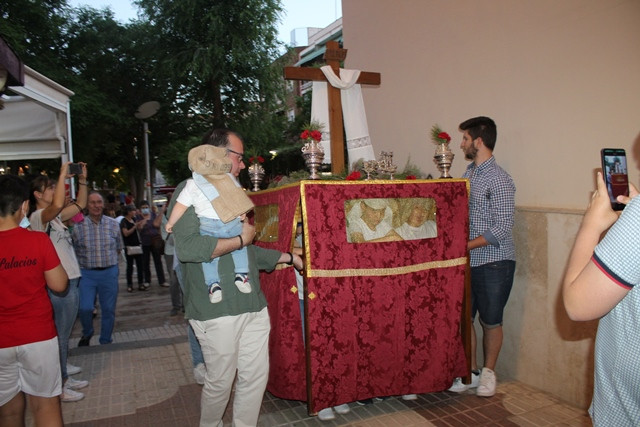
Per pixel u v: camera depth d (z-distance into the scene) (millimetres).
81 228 4746
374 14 5391
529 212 3395
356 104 4281
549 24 3258
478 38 3895
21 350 2326
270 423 3023
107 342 4965
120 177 28500
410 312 3039
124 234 8812
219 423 2648
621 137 2834
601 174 1488
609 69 2879
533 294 3391
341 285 2850
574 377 3119
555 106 3250
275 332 3041
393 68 5094
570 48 3119
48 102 5652
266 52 16281
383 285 2951
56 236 3596
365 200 2928
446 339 3137
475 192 3352
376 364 2973
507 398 3262
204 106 18125
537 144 3402
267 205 3350
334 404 2879
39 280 2396
